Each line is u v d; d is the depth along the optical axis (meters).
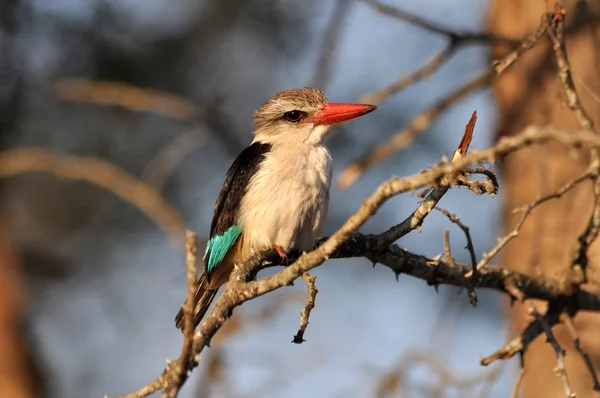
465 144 6.06
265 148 8.77
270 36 14.88
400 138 10.14
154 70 14.59
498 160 5.12
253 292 6.01
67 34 14.36
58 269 15.16
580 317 8.77
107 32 14.41
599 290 7.30
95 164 11.23
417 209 6.48
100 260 15.27
